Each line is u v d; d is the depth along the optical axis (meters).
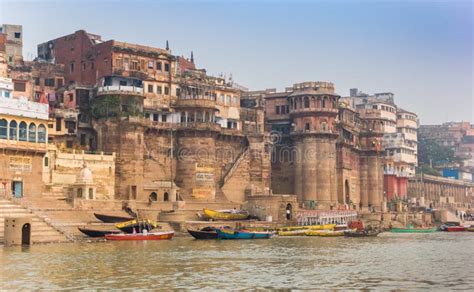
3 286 46.22
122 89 112.00
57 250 69.06
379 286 48.28
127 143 110.62
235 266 58.78
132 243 81.06
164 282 48.78
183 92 126.56
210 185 121.56
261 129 141.25
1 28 127.25
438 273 55.66
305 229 112.00
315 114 138.75
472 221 194.00
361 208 158.12
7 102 90.56
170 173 120.75
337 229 117.56
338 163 147.62
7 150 90.62
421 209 176.25
